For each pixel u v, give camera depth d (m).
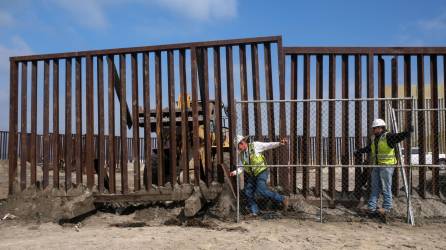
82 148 11.38
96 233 8.94
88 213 10.68
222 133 10.84
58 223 10.13
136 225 9.74
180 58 10.70
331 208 10.16
